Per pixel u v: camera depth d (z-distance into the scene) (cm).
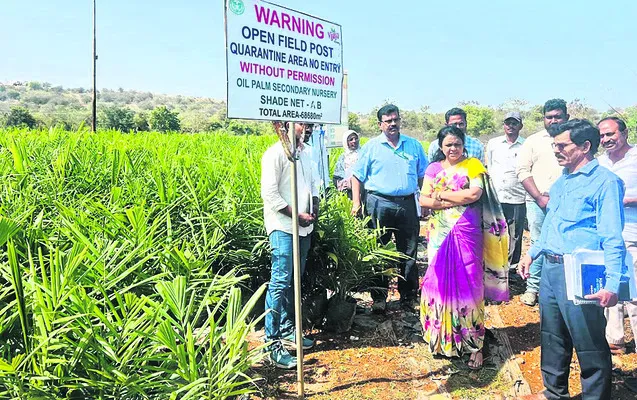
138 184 472
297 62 314
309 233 396
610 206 279
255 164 555
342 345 419
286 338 411
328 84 341
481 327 375
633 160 381
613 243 274
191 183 453
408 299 504
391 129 482
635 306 377
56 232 345
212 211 448
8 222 235
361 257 446
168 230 352
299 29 313
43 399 200
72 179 506
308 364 382
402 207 490
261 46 289
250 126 3155
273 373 364
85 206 397
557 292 305
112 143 805
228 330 244
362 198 546
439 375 368
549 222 317
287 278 376
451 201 364
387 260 493
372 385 352
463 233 367
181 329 241
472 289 368
